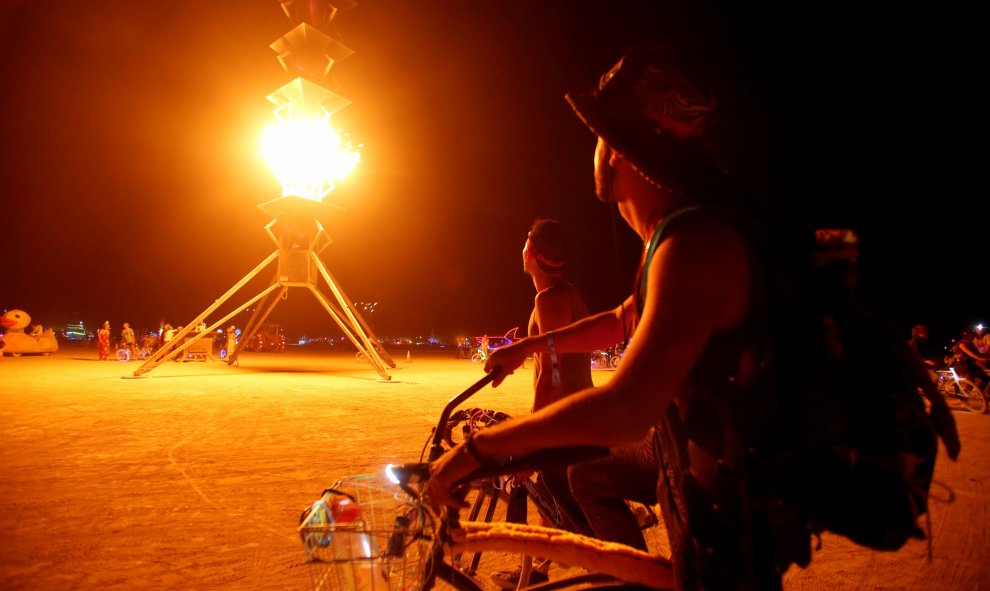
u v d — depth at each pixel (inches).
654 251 47.1
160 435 298.7
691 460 46.7
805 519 44.6
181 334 653.3
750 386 43.9
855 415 43.3
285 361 1047.0
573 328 75.0
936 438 47.1
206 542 152.8
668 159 48.5
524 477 98.8
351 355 1343.5
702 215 45.4
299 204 641.6
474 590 62.9
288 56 660.7
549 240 112.3
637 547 73.2
